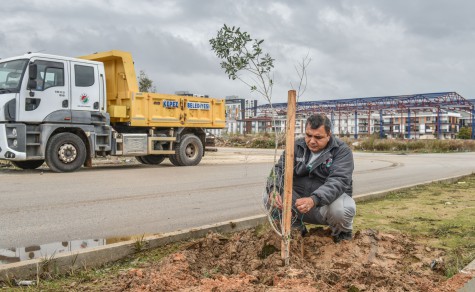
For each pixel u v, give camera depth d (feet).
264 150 103.60
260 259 13.07
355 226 19.31
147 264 13.92
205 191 30.60
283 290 10.18
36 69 38.11
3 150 38.14
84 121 41.57
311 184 14.85
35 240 16.90
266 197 14.89
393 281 11.18
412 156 94.02
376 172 48.98
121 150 45.39
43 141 39.27
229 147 125.08
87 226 19.44
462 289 11.26
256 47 13.55
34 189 30.04
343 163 14.26
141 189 30.89
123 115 45.62
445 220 20.81
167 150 49.78
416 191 31.30
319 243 14.34
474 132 225.15
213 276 11.55
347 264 12.42
